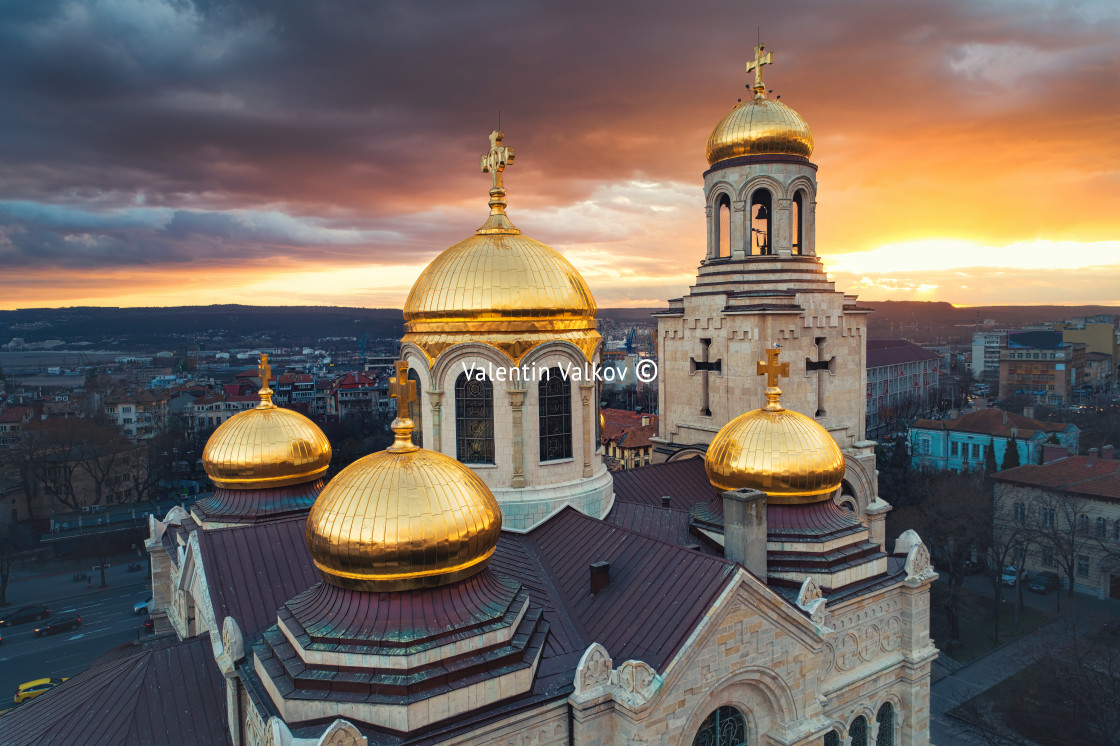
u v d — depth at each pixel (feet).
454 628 69.56
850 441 158.20
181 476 488.44
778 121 149.89
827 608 99.91
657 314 169.48
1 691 203.92
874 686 108.58
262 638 82.23
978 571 264.31
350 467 76.79
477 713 68.08
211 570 92.17
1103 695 155.33
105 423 506.07
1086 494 249.75
